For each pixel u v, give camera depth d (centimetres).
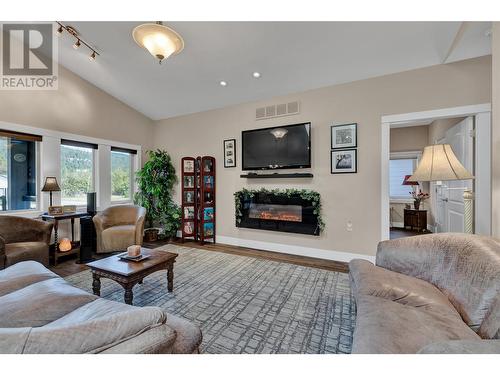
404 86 312
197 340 118
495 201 180
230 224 450
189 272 305
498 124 179
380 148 327
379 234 329
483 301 122
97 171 440
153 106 488
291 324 194
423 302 136
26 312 127
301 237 384
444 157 182
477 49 262
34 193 367
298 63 324
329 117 360
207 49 311
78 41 310
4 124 326
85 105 418
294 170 388
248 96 413
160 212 497
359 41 275
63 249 353
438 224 455
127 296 197
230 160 446
